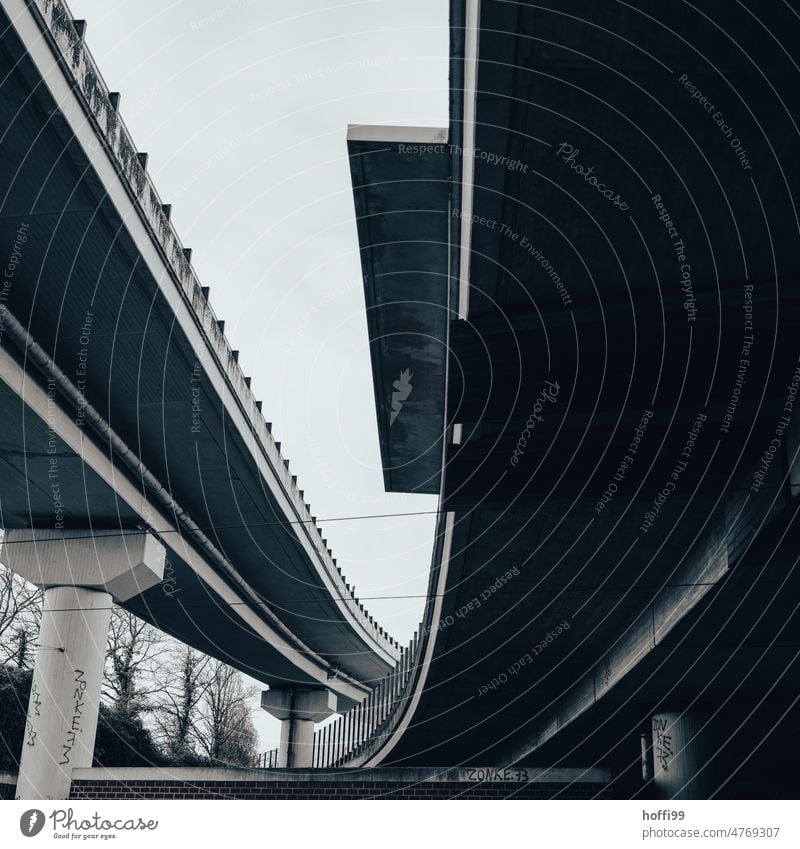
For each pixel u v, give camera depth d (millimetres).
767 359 13547
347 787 19906
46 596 26969
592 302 14352
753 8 9844
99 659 26391
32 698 25703
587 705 26250
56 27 14031
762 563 15211
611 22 10258
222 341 23156
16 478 24578
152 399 23328
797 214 12406
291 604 41625
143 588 27266
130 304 19422
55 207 16625
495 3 10164
